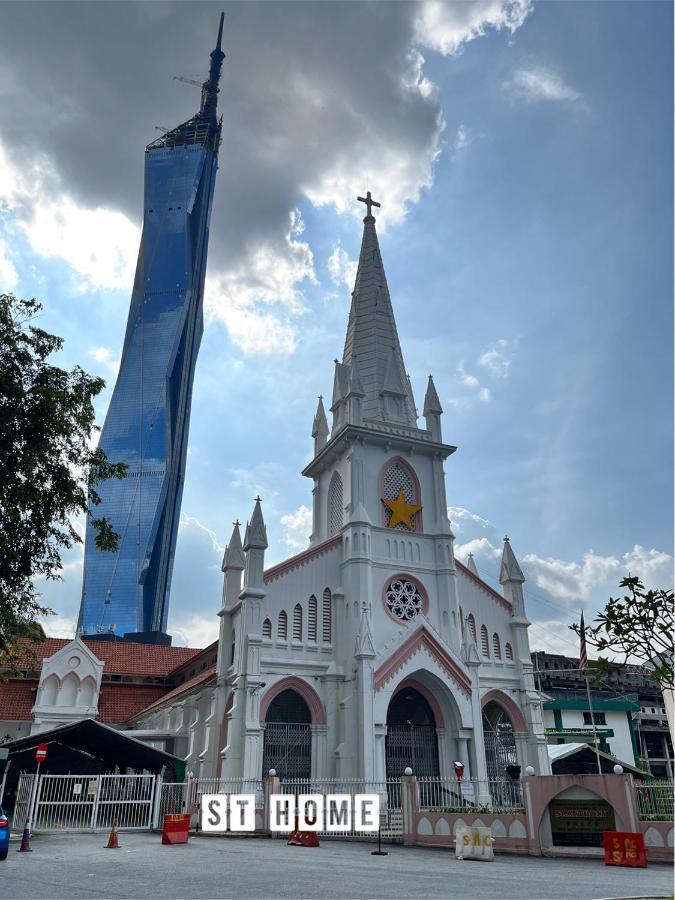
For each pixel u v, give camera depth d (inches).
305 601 1675.7
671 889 639.8
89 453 976.9
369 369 2082.9
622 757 2824.8
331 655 1640.0
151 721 2219.5
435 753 1628.9
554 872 771.4
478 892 615.5
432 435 1993.1
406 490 1931.6
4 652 997.8
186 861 830.5
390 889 628.4
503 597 1913.1
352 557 1707.7
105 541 993.5
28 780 1296.8
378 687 1549.0
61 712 2043.6
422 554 1831.9
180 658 2613.2
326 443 2036.2
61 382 943.0
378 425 1927.9
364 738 1483.8
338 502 1931.6
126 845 1028.5
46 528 907.4
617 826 891.4
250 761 1412.4
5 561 850.8
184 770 1533.0
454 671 1643.7
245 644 1526.8
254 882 661.3
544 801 949.8
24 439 872.9
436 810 1075.9
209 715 1688.0
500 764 1753.2
